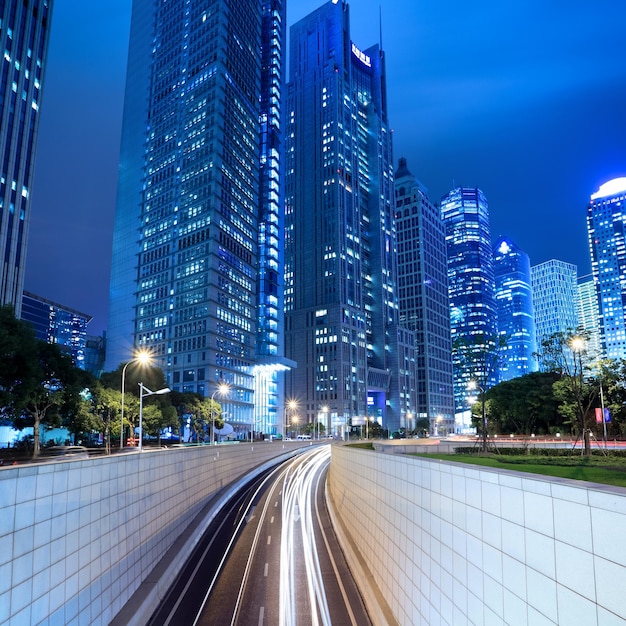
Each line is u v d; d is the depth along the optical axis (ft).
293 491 233.55
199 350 528.63
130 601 81.97
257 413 600.80
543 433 278.26
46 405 211.00
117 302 647.15
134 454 91.97
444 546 54.95
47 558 53.88
